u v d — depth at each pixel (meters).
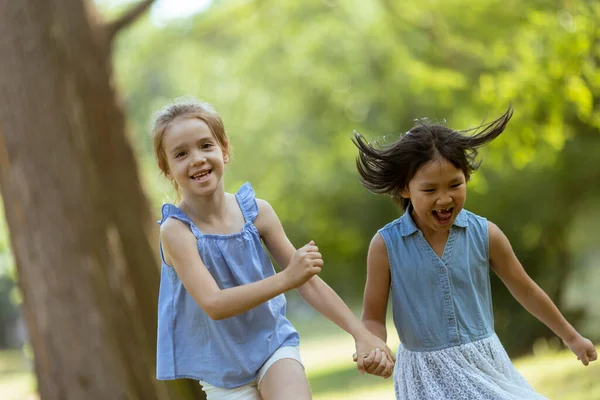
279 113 26.17
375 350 4.54
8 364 37.75
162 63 31.11
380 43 23.17
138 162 12.30
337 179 25.67
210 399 4.79
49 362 9.91
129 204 11.87
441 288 4.82
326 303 4.74
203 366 4.71
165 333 4.80
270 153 26.36
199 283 4.50
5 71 10.17
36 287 9.98
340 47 23.94
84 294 9.98
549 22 15.28
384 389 17.42
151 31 26.64
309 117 25.72
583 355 4.99
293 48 24.78
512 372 4.89
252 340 4.68
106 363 9.89
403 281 4.88
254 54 25.94
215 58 28.34
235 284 4.71
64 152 10.20
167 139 4.65
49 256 9.97
